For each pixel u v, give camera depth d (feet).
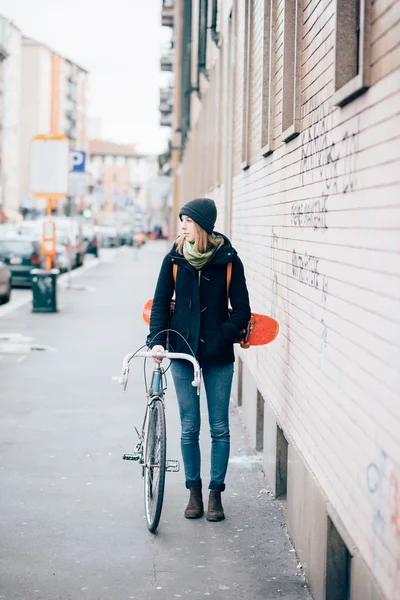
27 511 22.04
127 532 20.59
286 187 22.24
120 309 77.36
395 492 11.64
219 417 21.45
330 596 15.88
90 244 180.04
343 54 15.62
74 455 27.45
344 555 15.83
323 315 16.75
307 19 19.69
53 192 84.02
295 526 19.42
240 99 37.29
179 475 25.63
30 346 52.80
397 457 11.52
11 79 374.43
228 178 42.19
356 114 14.23
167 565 18.57
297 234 20.25
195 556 19.12
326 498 15.99
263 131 28.17
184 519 21.59
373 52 13.12
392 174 11.98
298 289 19.92
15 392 38.04
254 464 26.68
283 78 23.02
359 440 13.60
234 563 18.75
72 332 60.29
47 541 19.93
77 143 528.63
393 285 11.78
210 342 20.92
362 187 13.71
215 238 20.88
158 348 20.58
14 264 102.22
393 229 11.87
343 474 14.70
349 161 14.69
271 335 21.66
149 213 431.02
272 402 24.04
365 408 13.23
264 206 27.14
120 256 200.44
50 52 451.94
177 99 148.25
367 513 13.08
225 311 21.22
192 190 101.96
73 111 500.74
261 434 28.32
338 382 15.24
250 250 31.60
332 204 16.07
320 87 17.66
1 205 339.98
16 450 28.02
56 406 35.09
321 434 16.75
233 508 22.50
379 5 12.82
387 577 11.99
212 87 67.00
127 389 39.01
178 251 20.97
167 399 36.91
